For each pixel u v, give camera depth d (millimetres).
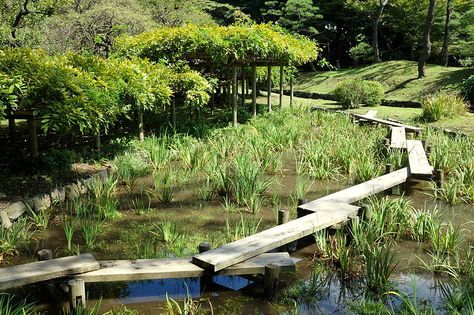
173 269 4156
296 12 26391
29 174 7074
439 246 5074
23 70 6531
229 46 11008
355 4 25328
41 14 13094
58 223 5980
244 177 6961
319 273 4691
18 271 3918
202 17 19344
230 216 6305
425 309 3859
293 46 13781
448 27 22094
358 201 6676
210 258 4219
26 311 3758
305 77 25391
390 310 3963
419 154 8727
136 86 8734
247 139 10242
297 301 4160
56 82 6539
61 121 6285
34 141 7422
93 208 6551
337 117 13961
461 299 3916
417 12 23953
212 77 14805
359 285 4441
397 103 18172
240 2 31125
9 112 6539
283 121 13070
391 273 4652
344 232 5355
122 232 5711
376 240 5203
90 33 15406
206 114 14125
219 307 4051
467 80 16359
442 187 7383
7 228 5473
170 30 11906
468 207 6715
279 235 4781
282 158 9758
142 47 12211
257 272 4270
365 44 25984
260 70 17266
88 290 4332
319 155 8719
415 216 5633
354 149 9023
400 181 7090
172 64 11570
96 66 8156
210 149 9578
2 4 12250
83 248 5238
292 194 7324
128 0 16828
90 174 7609
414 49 27047
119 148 9109
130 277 4066
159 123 11484
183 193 7301
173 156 9406
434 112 13867
